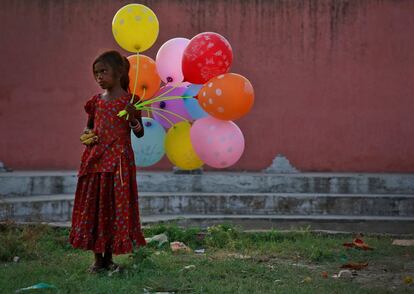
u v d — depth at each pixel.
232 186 10.02
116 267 5.72
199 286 5.29
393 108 11.08
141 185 9.91
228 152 5.62
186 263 6.30
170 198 9.34
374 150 11.07
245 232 7.87
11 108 10.81
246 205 9.48
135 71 5.91
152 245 7.21
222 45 5.57
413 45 11.05
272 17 11.02
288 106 11.03
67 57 10.89
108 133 5.54
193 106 5.91
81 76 10.89
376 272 6.22
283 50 11.03
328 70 11.06
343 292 5.21
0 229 7.34
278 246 7.30
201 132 5.63
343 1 11.05
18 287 5.11
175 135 5.91
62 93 10.89
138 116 5.66
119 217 5.43
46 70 10.87
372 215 9.48
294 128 11.03
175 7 10.92
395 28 11.06
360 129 11.08
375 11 11.05
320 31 11.05
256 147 11.00
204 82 5.66
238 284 5.43
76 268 5.83
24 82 10.84
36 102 10.85
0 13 10.80
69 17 10.88
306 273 6.02
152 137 5.85
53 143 10.86
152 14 5.81
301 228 8.45
